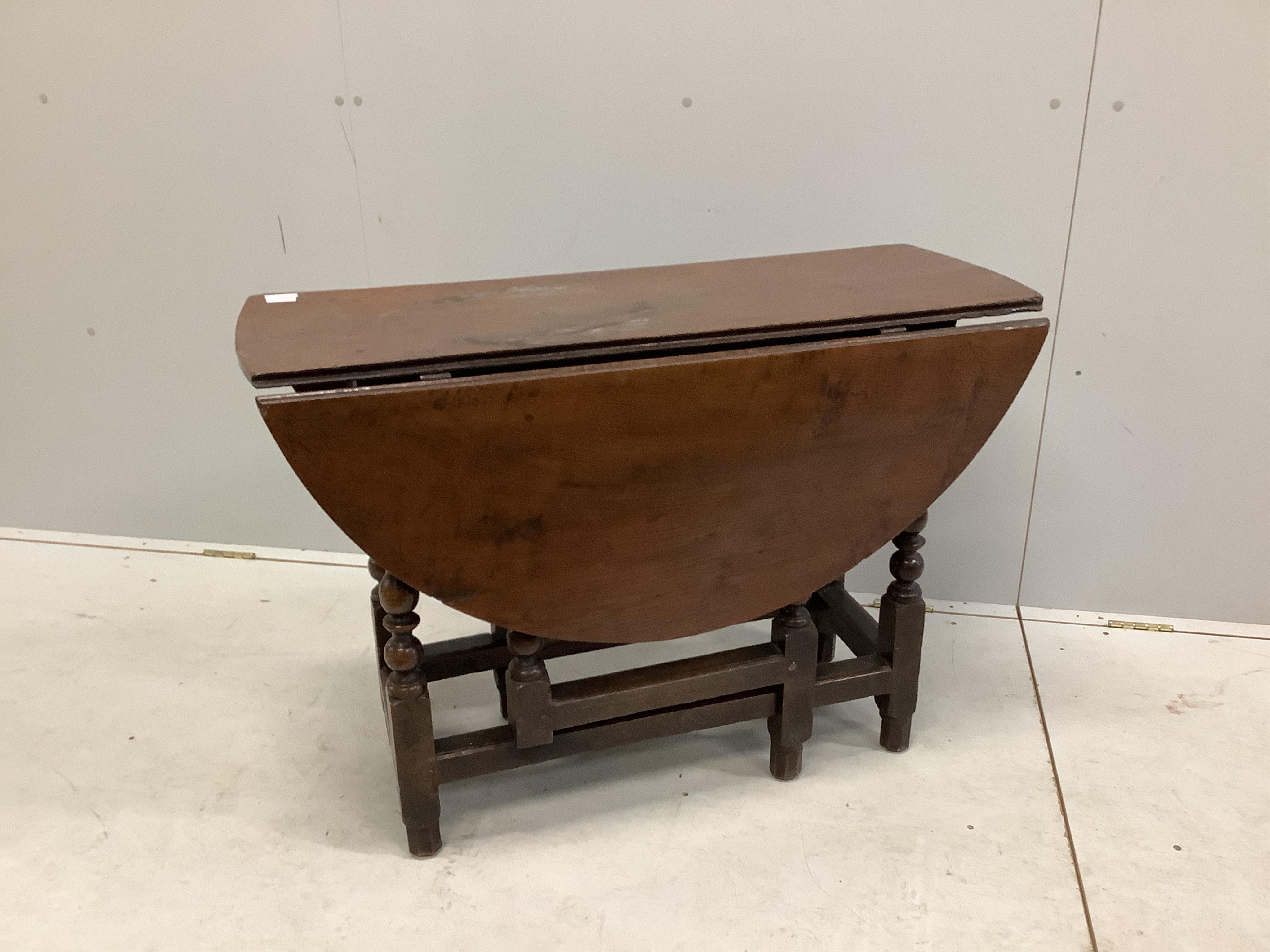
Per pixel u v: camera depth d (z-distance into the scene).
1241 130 2.00
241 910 1.57
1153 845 1.70
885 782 1.86
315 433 1.31
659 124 2.17
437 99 2.21
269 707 2.08
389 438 1.34
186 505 2.73
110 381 2.60
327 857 1.68
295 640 2.33
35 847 1.69
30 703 2.07
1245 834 1.72
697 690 1.71
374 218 2.35
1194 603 2.42
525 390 1.37
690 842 1.71
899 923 1.54
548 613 1.54
